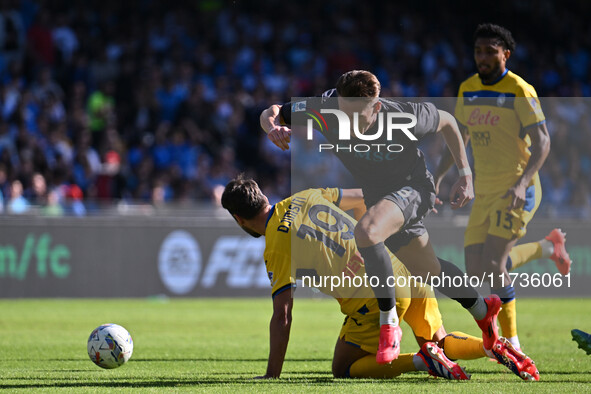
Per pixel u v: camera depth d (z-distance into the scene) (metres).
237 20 68.06
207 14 68.12
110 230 42.69
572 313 36.16
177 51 63.78
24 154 50.03
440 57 70.31
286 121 18.27
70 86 60.75
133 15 66.81
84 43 63.78
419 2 73.38
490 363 19.77
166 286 43.44
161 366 19.45
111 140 53.00
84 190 50.69
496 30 19.50
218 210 44.22
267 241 16.70
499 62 19.55
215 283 44.06
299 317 35.34
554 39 73.88
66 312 35.66
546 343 24.41
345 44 68.50
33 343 24.50
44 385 15.67
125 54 62.47
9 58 60.41
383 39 70.75
